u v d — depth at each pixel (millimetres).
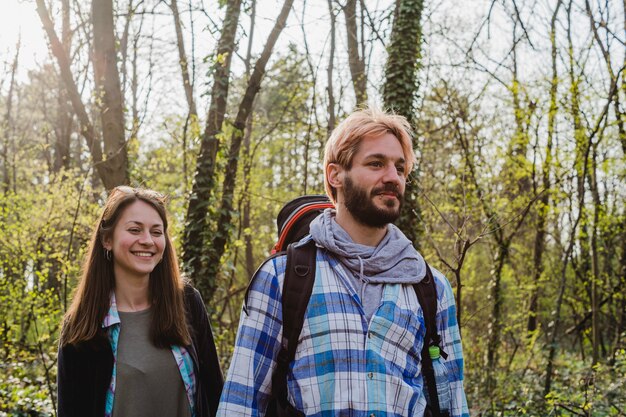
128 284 2773
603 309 12141
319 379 1968
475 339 9680
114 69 8367
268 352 2066
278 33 8641
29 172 16078
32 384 8023
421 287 2145
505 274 10023
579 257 12125
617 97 8742
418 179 8250
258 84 8703
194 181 8039
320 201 2527
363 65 11195
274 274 2088
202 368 2904
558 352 11344
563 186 9281
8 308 9492
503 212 9102
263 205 12688
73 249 9953
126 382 2629
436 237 9828
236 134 8484
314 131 10086
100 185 12828
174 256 2879
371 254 2096
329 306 2023
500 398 7492
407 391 1984
